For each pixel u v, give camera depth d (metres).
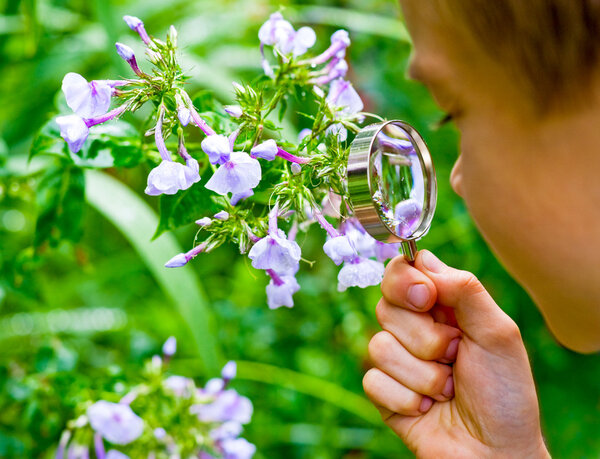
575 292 0.38
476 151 0.37
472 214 0.39
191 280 0.56
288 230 0.42
